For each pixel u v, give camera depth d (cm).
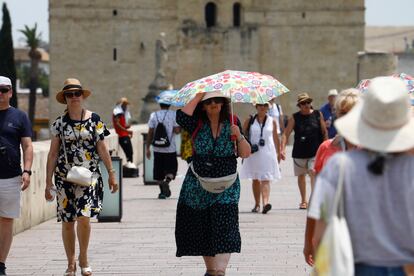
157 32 16862
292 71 17012
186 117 2792
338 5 16875
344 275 1641
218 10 17012
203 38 16962
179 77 16988
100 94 16738
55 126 3039
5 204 3056
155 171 5619
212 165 2770
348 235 1672
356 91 2430
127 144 7275
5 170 3044
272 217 4675
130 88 16788
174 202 5419
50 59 16550
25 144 3083
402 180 1700
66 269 3272
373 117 1694
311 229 2114
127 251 3662
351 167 1714
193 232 2817
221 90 2769
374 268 1702
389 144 1684
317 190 1730
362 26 16888
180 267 3300
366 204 1698
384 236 1697
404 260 1692
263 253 3603
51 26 16512
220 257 2773
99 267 3309
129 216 4753
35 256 3562
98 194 3056
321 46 16938
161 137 5547
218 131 2792
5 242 3072
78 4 16562
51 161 3045
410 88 3145
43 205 4594
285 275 3142
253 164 4794
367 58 16750
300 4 16900
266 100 2844
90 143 3033
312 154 4919
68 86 3019
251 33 16988
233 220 2800
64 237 3055
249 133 4800
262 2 16962
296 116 4941
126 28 16738
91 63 16662
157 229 4272
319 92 17025
